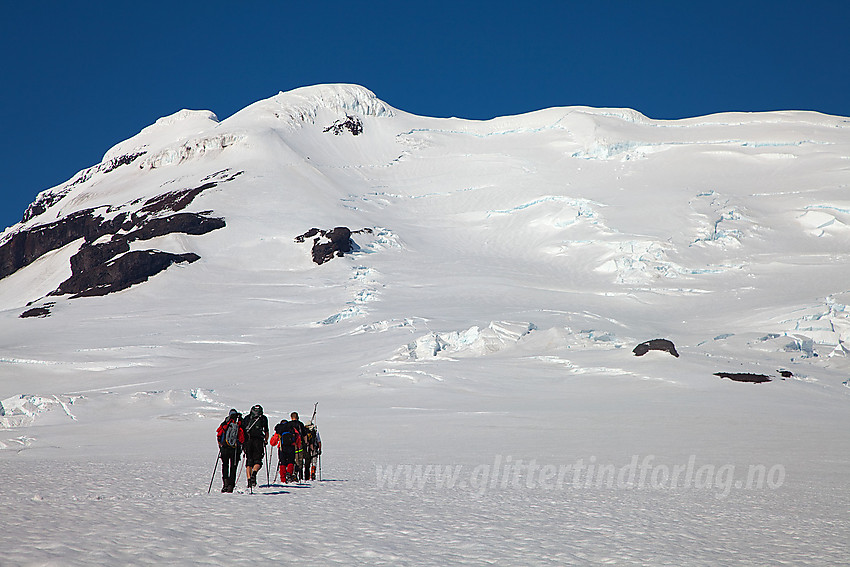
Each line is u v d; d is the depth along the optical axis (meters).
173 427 42.59
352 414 43.03
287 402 50.91
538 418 38.59
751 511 12.50
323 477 17.86
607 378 53.41
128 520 9.88
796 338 66.50
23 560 7.00
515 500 13.43
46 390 71.31
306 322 95.31
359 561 7.64
